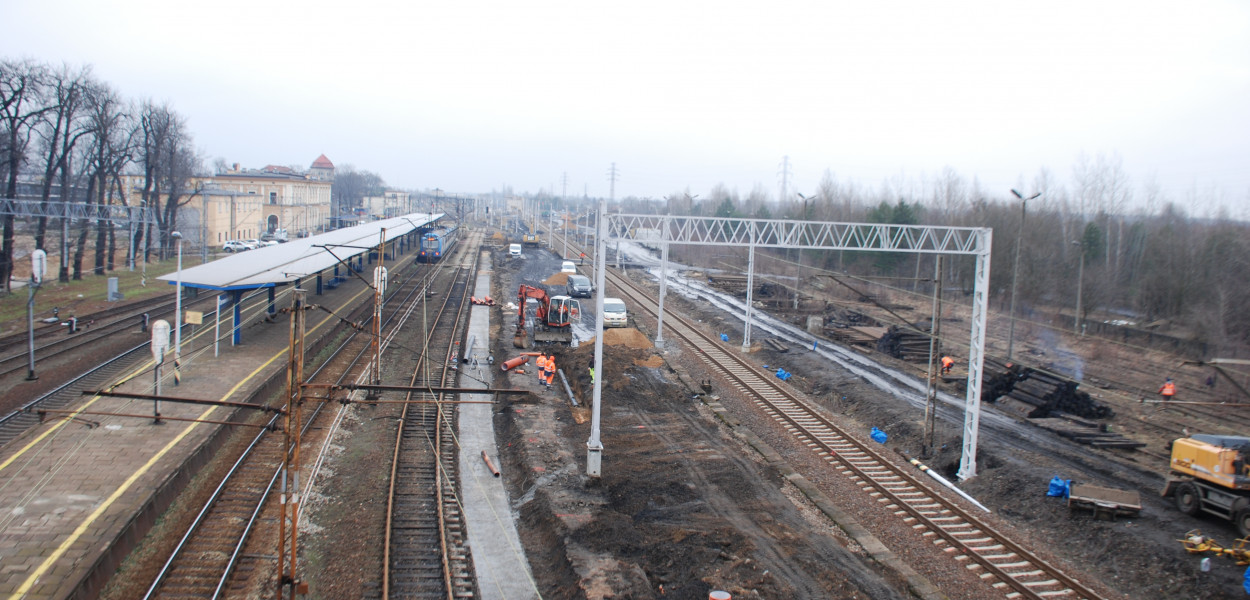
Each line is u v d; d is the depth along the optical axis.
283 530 13.91
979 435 26.59
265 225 108.75
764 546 17.31
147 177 63.53
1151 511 19.72
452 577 15.88
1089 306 54.41
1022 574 16.89
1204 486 19.09
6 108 46.53
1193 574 16.45
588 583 15.14
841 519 19.31
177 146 73.19
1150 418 30.98
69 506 16.34
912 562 17.27
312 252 43.88
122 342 33.88
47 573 13.71
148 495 17.06
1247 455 18.50
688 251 96.00
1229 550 16.92
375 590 15.07
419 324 44.41
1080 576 17.09
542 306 41.25
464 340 40.34
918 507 20.47
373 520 18.17
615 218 22.84
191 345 33.00
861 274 69.25
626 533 17.66
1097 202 74.50
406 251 92.75
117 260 71.25
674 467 22.19
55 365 29.33
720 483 21.17
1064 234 64.31
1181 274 53.09
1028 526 20.00
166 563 15.29
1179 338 45.81
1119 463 24.27
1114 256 67.44
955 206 81.88
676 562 16.33
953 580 16.53
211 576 15.12
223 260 37.53
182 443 20.45
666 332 45.84
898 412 28.98
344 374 31.33
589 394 29.75
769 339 44.22
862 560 17.22
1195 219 81.69
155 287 53.41
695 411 29.16
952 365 37.53
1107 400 33.88
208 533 16.86
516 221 189.38
